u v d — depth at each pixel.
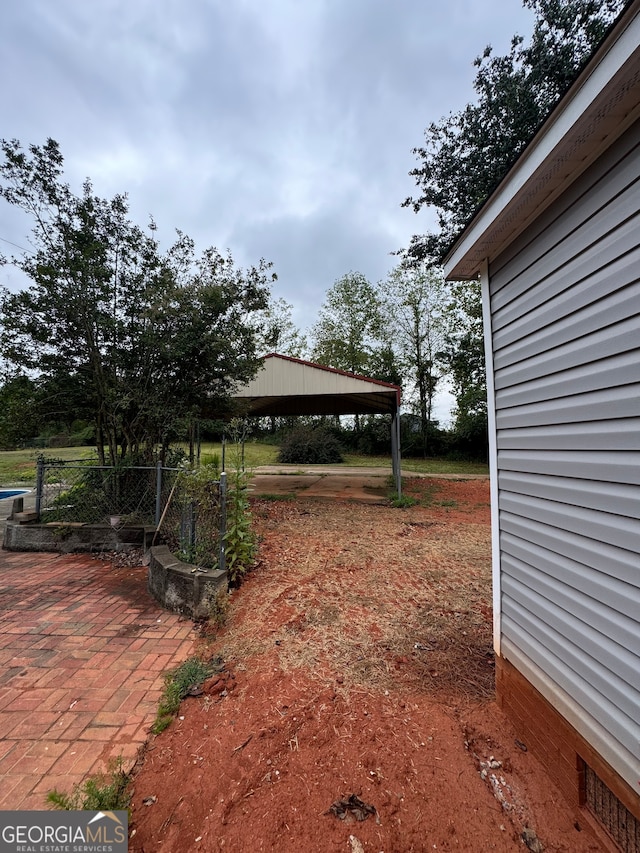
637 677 1.29
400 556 4.65
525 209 1.79
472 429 18.73
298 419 23.03
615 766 1.37
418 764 1.72
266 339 7.42
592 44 9.88
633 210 1.29
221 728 1.96
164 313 5.14
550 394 1.72
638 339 1.27
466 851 1.38
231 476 3.90
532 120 10.47
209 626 3.04
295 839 1.41
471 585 3.78
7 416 5.02
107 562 4.65
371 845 1.39
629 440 1.31
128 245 5.50
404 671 2.42
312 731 1.92
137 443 5.63
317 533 5.68
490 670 2.45
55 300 4.95
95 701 2.17
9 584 3.95
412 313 21.55
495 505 2.18
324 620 3.06
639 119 1.27
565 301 1.62
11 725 1.98
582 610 1.54
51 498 5.43
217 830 1.45
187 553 3.62
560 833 1.47
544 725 1.75
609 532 1.40
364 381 8.15
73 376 5.38
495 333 2.18
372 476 13.05
